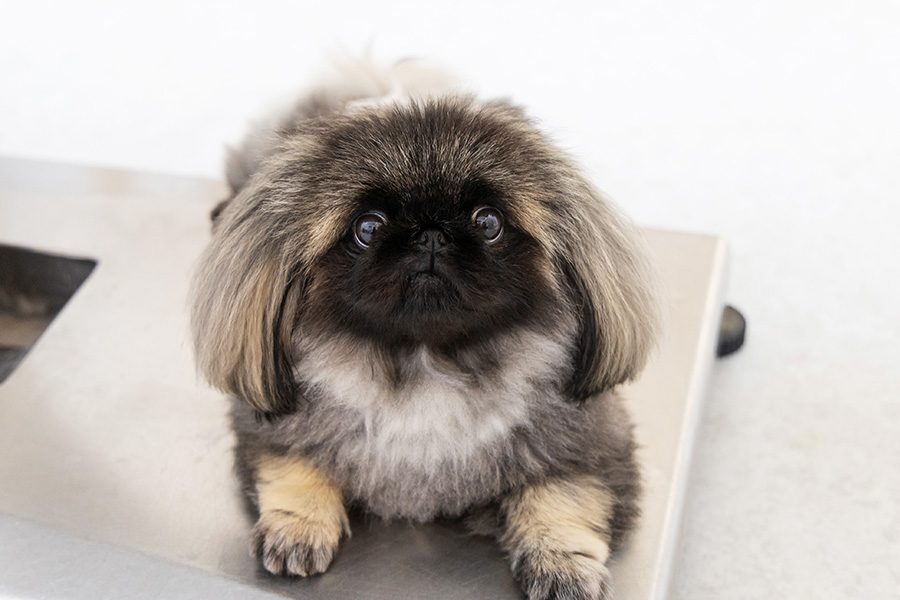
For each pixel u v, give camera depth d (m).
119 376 0.74
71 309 0.79
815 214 1.03
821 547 0.75
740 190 1.06
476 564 0.61
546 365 0.62
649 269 0.65
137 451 0.68
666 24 1.34
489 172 0.59
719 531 0.76
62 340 0.77
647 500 0.65
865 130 1.15
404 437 0.62
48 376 0.74
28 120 1.20
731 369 0.88
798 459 0.81
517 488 0.63
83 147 1.14
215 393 0.72
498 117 0.62
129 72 1.28
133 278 0.82
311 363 0.62
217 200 0.91
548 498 0.62
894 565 0.73
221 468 0.67
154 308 0.79
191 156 1.12
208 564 0.61
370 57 0.91
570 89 1.21
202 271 0.64
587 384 0.63
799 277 0.96
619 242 0.64
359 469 0.63
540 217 0.60
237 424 0.67
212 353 0.62
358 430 0.63
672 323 0.77
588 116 1.16
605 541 0.61
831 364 0.88
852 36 1.30
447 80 0.82
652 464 0.67
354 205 0.59
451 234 0.58
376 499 0.63
